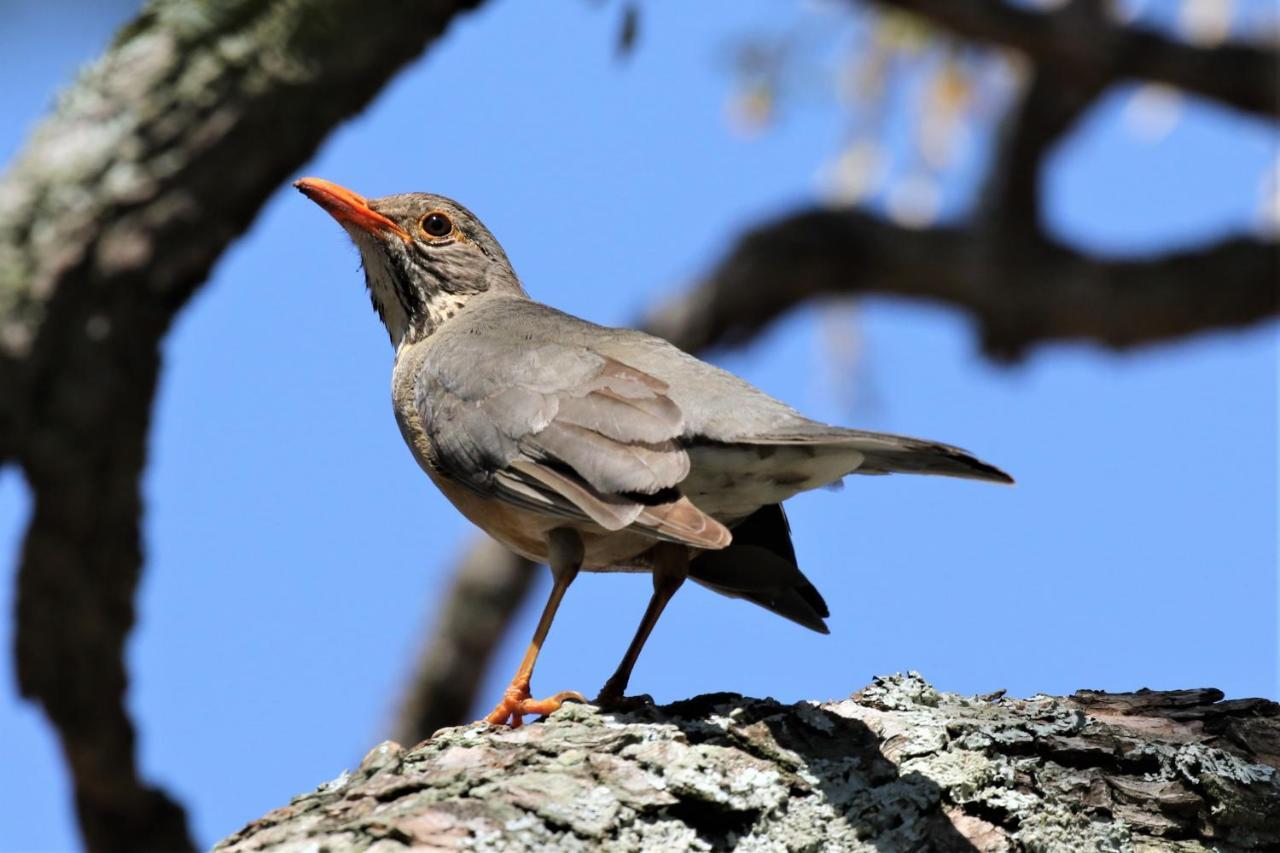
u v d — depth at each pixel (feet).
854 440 29.35
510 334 36.01
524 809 23.41
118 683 39.22
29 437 36.09
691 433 30.78
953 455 29.19
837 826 24.47
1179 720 27.78
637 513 29.35
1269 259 64.08
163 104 36.63
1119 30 56.08
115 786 40.65
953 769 25.62
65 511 36.83
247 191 37.42
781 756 25.45
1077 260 65.62
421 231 42.68
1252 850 26.00
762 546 34.27
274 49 37.04
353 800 23.91
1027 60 59.72
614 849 23.11
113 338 36.27
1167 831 25.73
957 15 55.67
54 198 36.14
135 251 36.32
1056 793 25.85
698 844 23.45
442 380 35.17
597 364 33.09
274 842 22.86
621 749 24.97
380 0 37.37
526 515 33.58
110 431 36.45
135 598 38.52
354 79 37.78
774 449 30.37
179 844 41.75
